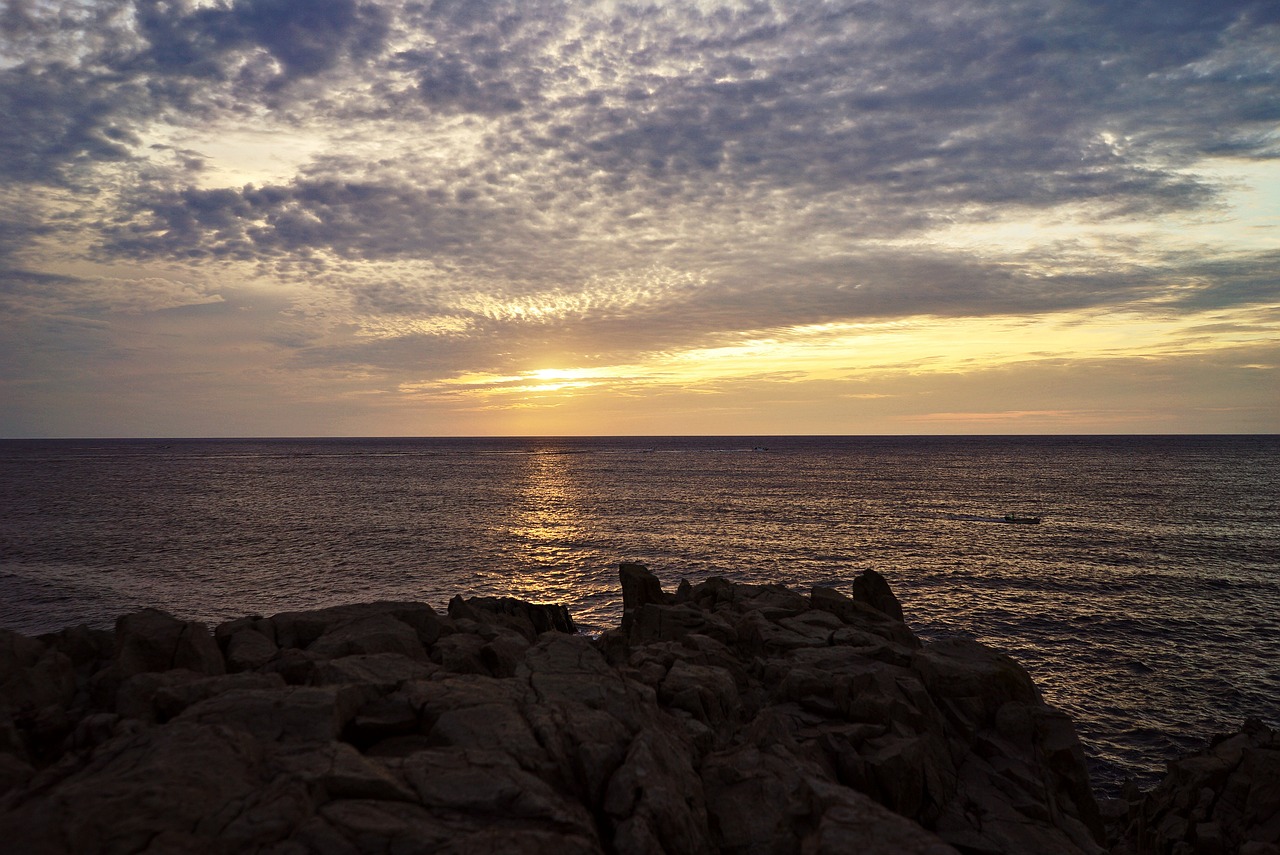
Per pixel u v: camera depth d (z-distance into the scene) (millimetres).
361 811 7738
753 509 94188
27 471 166375
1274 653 36438
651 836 8219
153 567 54344
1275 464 189750
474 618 22219
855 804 9094
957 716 14781
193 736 8734
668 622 21422
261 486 129125
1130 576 53531
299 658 13438
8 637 12742
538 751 9508
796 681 15406
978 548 64562
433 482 141000
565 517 85875
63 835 6805
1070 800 13477
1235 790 16203
